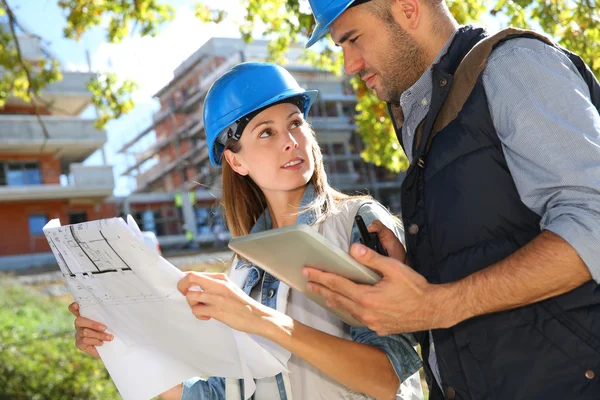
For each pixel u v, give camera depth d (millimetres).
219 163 2586
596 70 5215
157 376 2135
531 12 5359
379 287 1680
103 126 9242
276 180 2348
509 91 1716
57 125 32781
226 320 1874
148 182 47625
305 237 1594
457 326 1823
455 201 1817
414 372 2109
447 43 1881
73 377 9609
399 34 1896
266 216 2564
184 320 1948
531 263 1604
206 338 1971
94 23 8336
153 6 7898
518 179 1712
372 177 45344
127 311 2053
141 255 1846
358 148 46125
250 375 2020
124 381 2164
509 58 1743
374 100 7219
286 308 2271
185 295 1889
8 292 18625
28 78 9203
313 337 1970
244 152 2393
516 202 1766
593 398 1671
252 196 2590
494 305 1648
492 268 1662
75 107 34438
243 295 1896
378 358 2031
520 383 1741
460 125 1816
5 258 31781
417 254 1937
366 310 1720
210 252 28672
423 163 1887
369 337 2092
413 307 1683
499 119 1740
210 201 41094
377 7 1889
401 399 2127
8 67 9258
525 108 1677
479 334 1789
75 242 1941
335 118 45156
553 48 1756
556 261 1572
